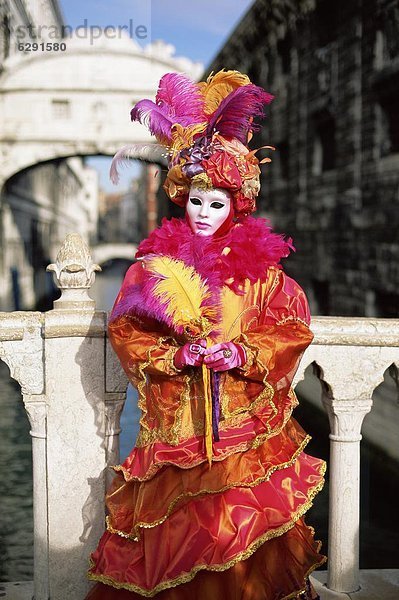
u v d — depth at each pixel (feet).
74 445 8.07
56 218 180.75
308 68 48.93
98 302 118.42
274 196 59.57
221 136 6.55
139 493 6.35
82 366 8.02
